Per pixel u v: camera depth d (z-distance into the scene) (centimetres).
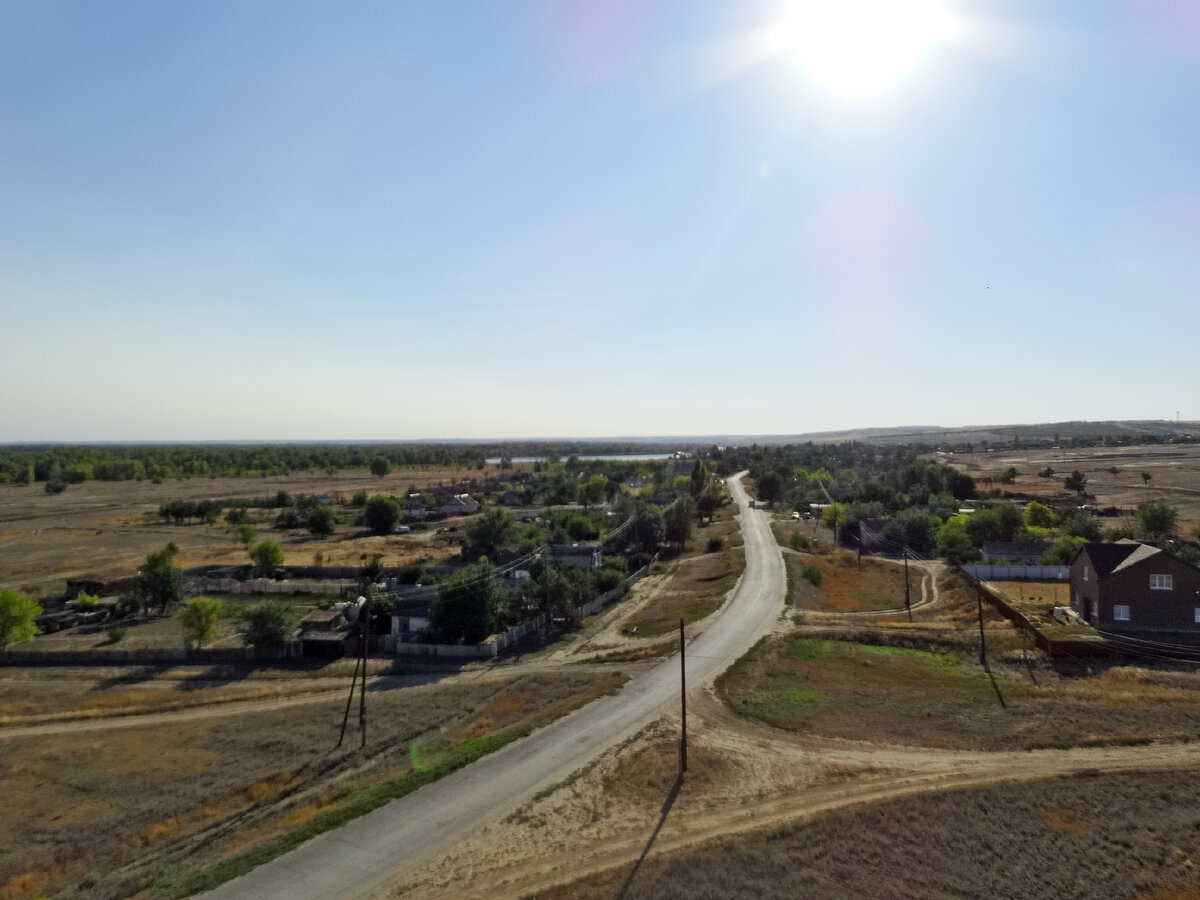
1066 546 8262
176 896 2492
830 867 2528
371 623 6581
